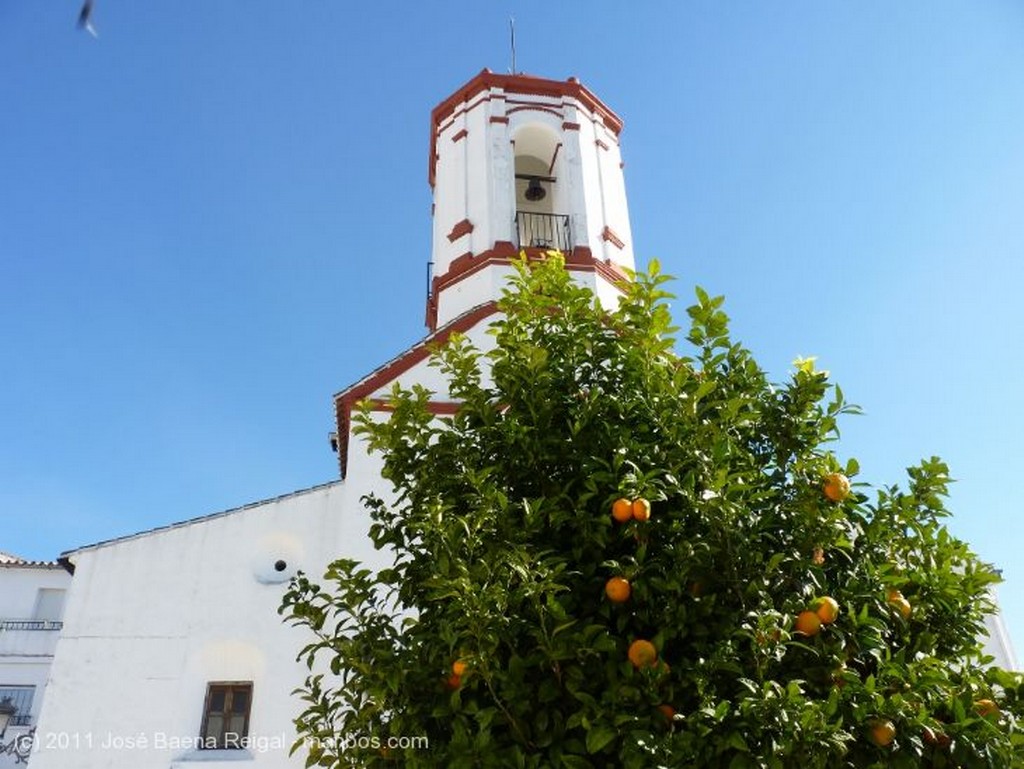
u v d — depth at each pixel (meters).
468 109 22.00
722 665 5.24
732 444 6.07
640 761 4.84
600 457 6.41
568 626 5.46
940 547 6.69
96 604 15.50
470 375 7.44
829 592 5.91
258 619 15.45
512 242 19.48
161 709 14.68
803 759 4.80
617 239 20.64
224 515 16.50
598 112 22.89
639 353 6.76
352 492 15.59
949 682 5.54
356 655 6.36
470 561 5.73
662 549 5.98
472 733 5.68
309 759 6.61
